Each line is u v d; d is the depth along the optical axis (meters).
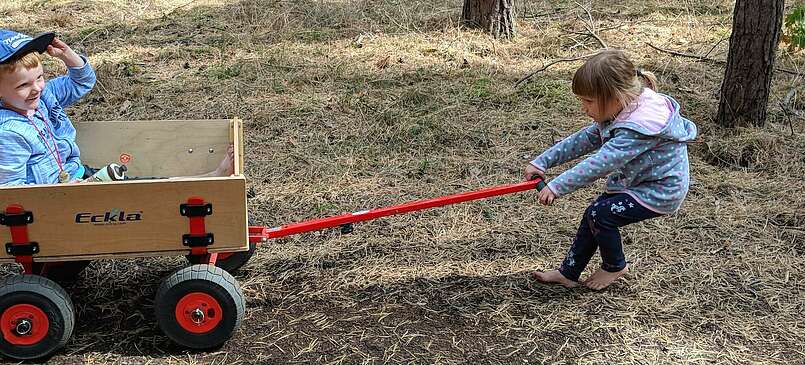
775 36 5.70
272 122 6.26
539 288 3.95
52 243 3.22
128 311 3.78
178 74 7.44
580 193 5.04
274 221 4.74
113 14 9.88
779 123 6.05
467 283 4.01
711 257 4.22
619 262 3.81
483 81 7.08
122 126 4.01
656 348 3.46
